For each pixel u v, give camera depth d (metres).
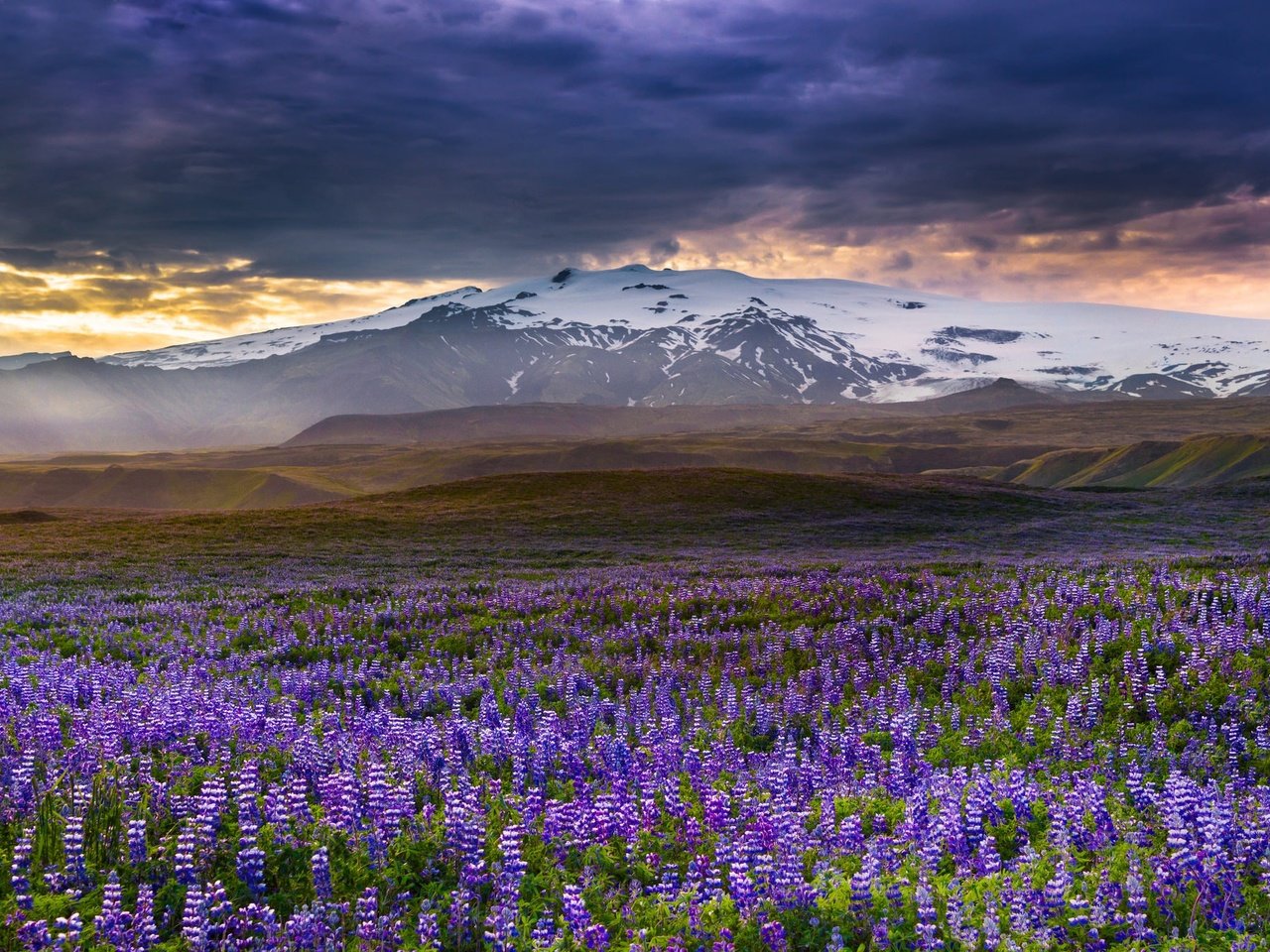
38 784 12.12
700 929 9.00
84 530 75.38
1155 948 8.33
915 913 9.16
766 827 11.25
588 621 33.25
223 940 8.73
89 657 26.34
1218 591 28.30
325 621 33.78
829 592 34.59
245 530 75.31
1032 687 20.75
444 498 94.81
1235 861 9.73
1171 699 18.80
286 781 13.03
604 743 15.98
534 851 10.98
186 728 16.27
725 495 90.00
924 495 90.12
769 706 19.94
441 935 9.09
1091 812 11.79
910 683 22.28
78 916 8.62
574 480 100.12
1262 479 97.69
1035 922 8.72
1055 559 48.78
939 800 12.43
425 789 13.45
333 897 9.73
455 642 30.00
